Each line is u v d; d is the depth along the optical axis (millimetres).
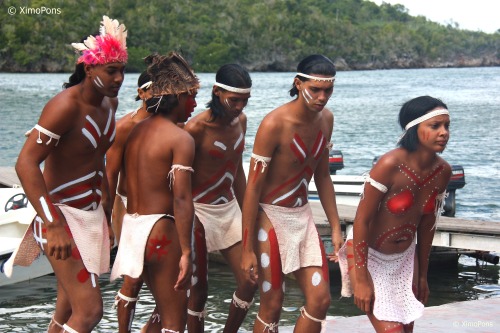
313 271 5582
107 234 5250
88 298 4934
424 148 4980
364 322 6500
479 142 30172
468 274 11938
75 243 4965
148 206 5137
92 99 4969
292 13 141375
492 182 21406
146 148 5125
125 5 105875
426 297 5449
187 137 5074
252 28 125688
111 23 4910
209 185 5887
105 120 5070
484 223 11859
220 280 10961
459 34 182125
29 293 10008
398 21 184000
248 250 5547
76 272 4930
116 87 4914
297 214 5668
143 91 5309
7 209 11406
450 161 25469
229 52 120562
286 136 5531
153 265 5152
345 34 145625
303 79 5434
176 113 5227
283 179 5617
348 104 51000
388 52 154375
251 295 5996
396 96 60406
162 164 5074
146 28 106062
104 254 5227
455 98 58281
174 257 5133
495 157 26234
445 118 4902
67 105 4855
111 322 8703
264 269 5633
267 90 65188
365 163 24656
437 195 5148
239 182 6105
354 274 5262
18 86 64375
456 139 31156
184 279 5035
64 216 4988
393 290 5207
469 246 11273
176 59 5289
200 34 117000
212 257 11922
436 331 6277
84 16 93125
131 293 5691
